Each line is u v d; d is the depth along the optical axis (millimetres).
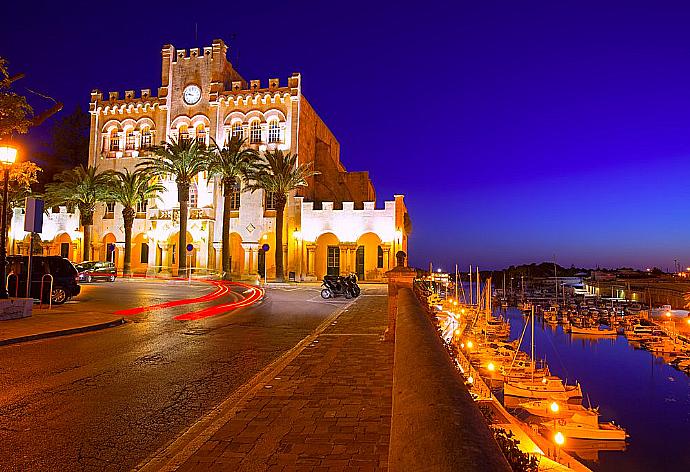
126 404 7477
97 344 12859
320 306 24391
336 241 52750
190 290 33188
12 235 55594
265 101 53719
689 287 101938
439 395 2291
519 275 191375
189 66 56500
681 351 56969
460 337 34969
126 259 50594
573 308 97938
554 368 50719
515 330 78188
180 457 5293
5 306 16000
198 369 9984
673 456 26984
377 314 20188
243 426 6328
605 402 38656
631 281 133250
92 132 58250
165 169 48062
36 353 11500
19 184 20266
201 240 52281
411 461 1705
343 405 7270
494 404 22312
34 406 7336
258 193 52469
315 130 59938
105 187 50594
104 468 5105
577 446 27531
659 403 38281
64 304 22609
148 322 17594
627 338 68562
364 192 60094
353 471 4910
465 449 1625
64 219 57594
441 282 74062
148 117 57031
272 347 12633
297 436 5953
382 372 9492
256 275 50031
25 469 5074
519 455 3227
